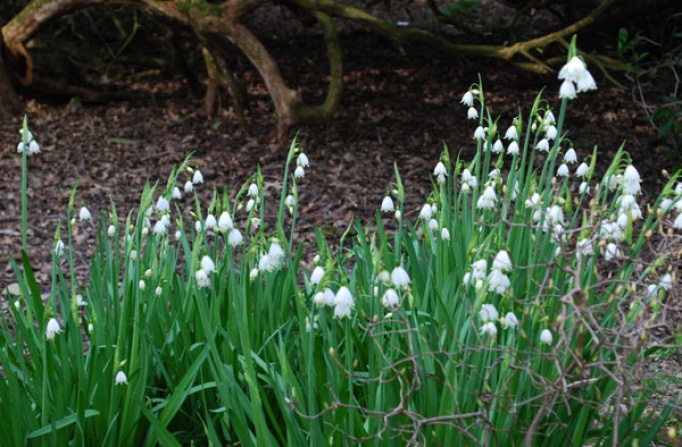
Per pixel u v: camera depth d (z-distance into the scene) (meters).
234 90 5.40
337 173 4.66
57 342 2.27
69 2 5.61
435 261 2.38
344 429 2.07
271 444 2.06
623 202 2.07
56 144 5.32
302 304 2.16
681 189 2.14
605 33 6.55
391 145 5.15
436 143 5.22
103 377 2.19
